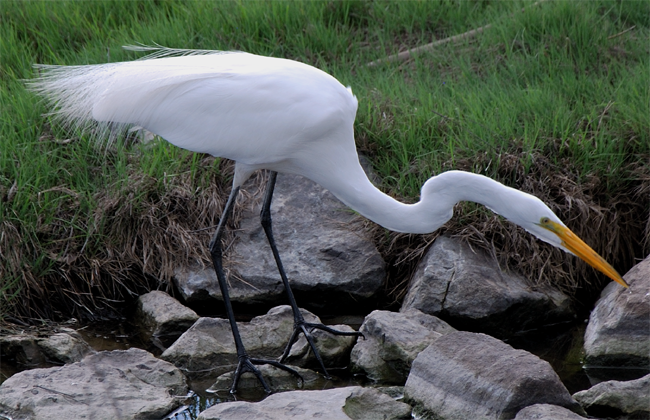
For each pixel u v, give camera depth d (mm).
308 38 13789
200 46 13344
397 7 14898
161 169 10523
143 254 9930
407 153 10867
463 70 12727
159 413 7199
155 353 8711
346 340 8617
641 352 8141
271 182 8734
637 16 14250
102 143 10539
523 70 12516
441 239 9805
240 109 7840
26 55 13078
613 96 11562
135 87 7992
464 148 10539
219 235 8359
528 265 9648
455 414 7062
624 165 10555
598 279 10078
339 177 8180
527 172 10281
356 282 9727
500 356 7328
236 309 9844
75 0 14938
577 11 13727
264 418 6738
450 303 9133
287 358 8430
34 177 10164
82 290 9734
